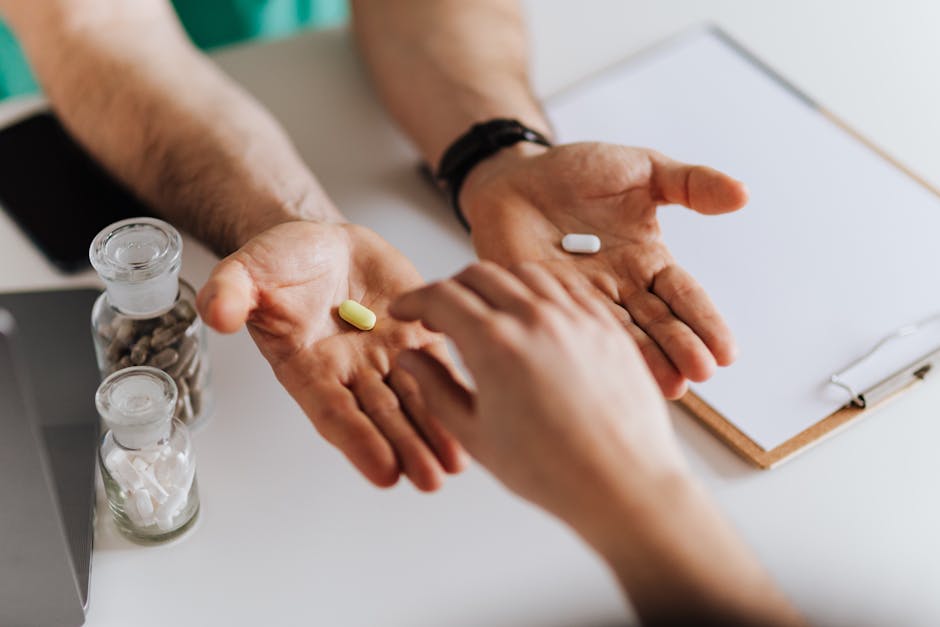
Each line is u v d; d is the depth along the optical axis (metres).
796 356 0.90
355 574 0.80
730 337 0.84
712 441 0.87
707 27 1.14
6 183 0.96
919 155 1.05
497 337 0.69
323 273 0.84
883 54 1.13
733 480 0.85
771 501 0.84
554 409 0.69
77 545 0.80
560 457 0.68
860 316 0.93
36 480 0.68
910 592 0.81
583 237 0.89
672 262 0.88
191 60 1.05
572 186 0.91
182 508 0.80
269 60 1.09
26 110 1.02
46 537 0.71
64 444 0.84
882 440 0.87
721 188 0.85
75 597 0.76
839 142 1.04
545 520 0.83
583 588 0.81
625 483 0.68
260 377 0.89
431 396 0.72
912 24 1.16
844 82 1.11
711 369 0.82
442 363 0.74
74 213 0.95
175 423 0.80
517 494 0.71
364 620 0.79
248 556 0.81
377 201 1.00
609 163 0.90
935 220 0.99
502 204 0.92
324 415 0.79
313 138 1.04
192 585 0.80
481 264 0.74
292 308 0.82
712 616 0.68
